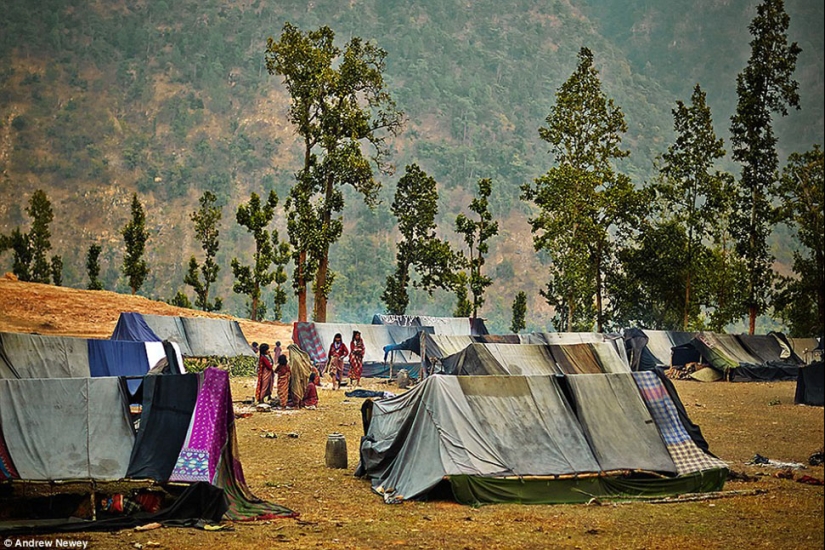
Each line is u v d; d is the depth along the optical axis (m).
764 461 20.19
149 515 13.62
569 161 72.00
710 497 16.27
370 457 17.31
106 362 31.62
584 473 16.20
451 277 80.38
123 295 61.94
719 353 48.91
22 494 13.96
